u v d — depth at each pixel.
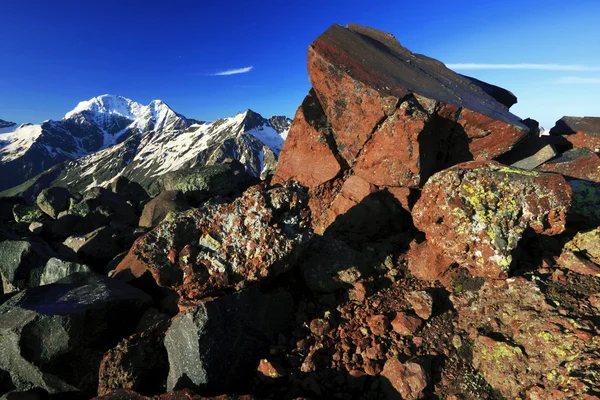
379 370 5.66
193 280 6.62
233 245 6.91
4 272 9.98
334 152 11.02
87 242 11.45
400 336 6.14
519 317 5.88
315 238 8.43
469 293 6.79
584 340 5.02
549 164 10.24
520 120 10.76
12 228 14.97
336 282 7.39
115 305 6.82
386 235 9.90
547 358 5.12
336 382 5.59
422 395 5.24
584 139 11.72
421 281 7.53
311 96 11.37
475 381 5.38
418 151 9.28
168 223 7.25
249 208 7.21
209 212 7.47
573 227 7.76
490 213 6.54
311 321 6.62
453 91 10.93
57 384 6.19
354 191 10.27
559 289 6.19
